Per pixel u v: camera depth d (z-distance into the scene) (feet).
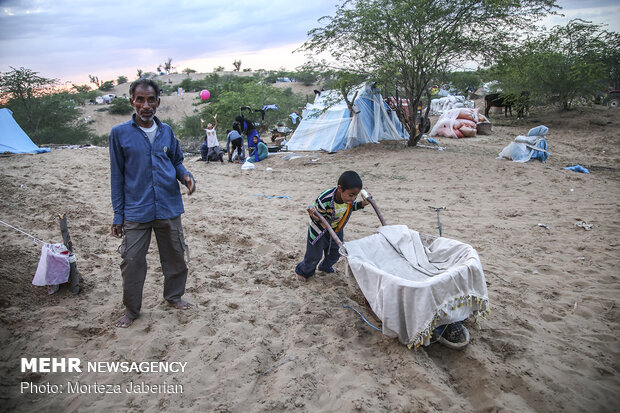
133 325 11.07
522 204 23.82
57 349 10.02
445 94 105.91
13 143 44.73
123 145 10.23
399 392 8.81
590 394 8.84
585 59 65.82
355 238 18.54
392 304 9.87
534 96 68.13
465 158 37.11
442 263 11.96
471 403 8.87
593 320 11.73
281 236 18.78
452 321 9.90
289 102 104.27
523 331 11.19
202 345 10.36
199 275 14.39
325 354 10.17
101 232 18.92
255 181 33.22
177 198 11.21
